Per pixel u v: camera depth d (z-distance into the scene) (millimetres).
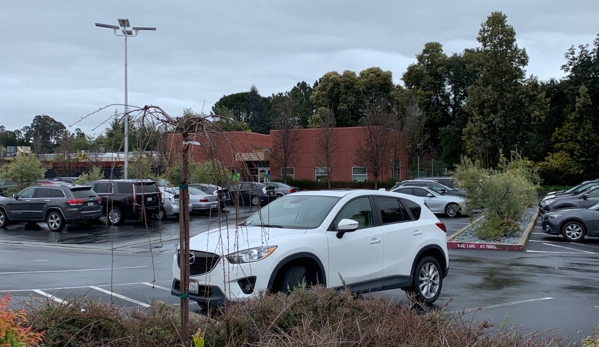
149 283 10305
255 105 79188
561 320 7598
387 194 8445
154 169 4230
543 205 23203
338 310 4852
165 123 4051
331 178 46812
